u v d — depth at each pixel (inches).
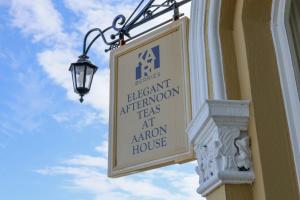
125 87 155.9
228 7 122.7
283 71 110.6
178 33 148.6
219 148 101.7
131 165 140.6
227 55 119.6
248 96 107.9
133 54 159.3
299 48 113.7
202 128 110.1
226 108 104.9
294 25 116.7
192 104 128.6
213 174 102.8
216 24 124.4
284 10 115.8
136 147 142.3
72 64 194.1
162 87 144.6
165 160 132.0
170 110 138.9
